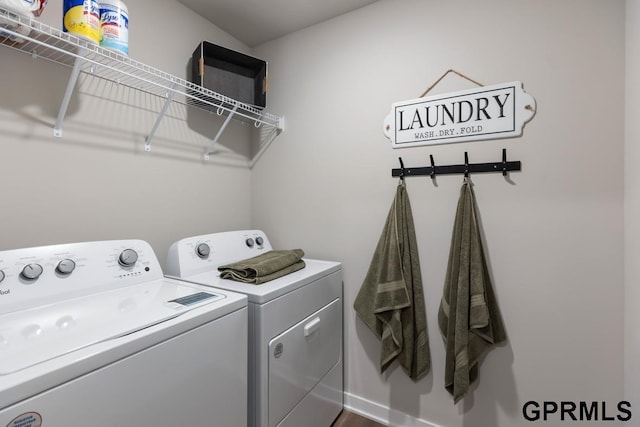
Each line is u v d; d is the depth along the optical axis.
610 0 1.16
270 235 2.03
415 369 1.51
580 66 1.21
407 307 1.49
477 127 1.40
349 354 1.75
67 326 0.78
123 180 1.40
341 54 1.76
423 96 1.53
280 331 1.21
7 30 0.85
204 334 0.90
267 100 2.04
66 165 1.21
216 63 1.69
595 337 1.21
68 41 0.97
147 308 0.92
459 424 1.46
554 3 1.26
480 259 1.34
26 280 0.90
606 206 1.18
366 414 1.69
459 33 1.45
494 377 1.39
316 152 1.85
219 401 0.95
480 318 1.29
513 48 1.33
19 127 1.09
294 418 1.29
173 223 1.62
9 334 0.73
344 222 1.76
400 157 1.59
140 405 0.74
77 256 1.03
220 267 1.36
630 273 1.11
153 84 1.36
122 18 1.09
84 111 1.26
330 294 1.59
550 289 1.28
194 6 1.67
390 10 1.62
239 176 2.02
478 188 1.41
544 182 1.28
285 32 1.93
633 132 1.08
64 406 0.61
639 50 1.02
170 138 1.60
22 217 1.09
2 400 0.53
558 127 1.25
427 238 1.53
